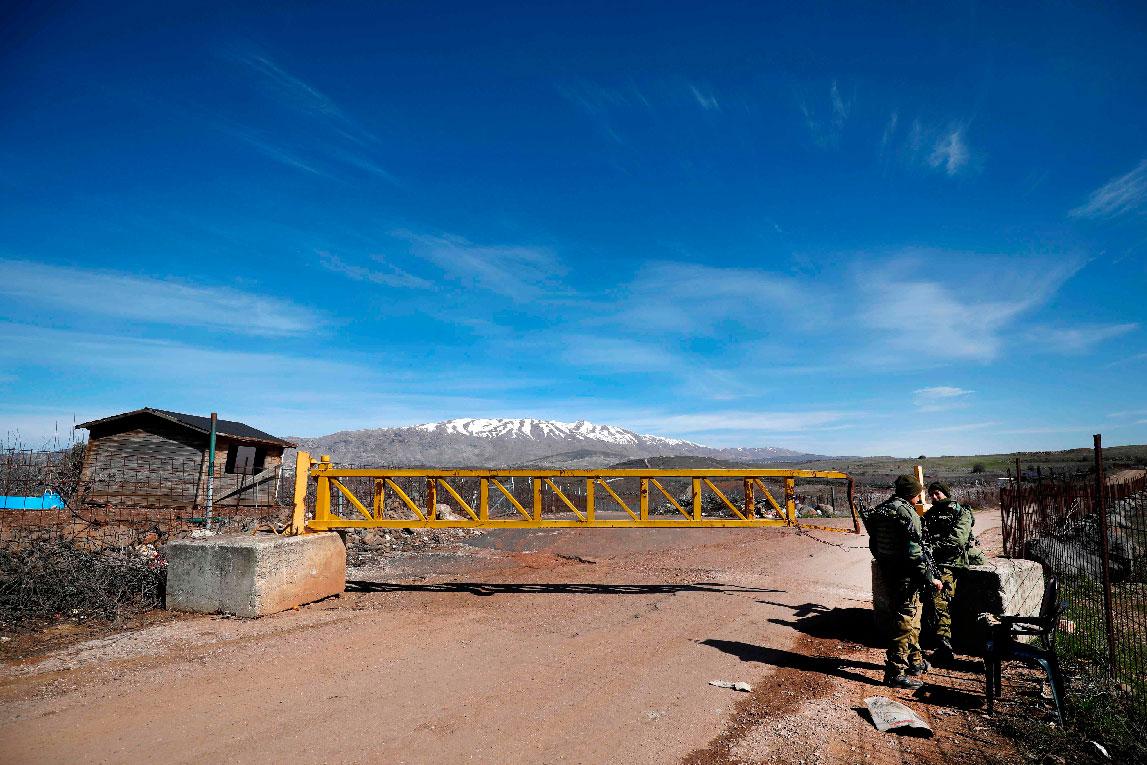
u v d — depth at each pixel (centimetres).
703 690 562
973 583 678
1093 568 981
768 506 2531
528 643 713
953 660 650
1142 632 705
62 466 2102
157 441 2292
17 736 447
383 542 1650
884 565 607
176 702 517
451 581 1148
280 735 455
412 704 520
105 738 447
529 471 1040
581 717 497
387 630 766
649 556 1502
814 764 418
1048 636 545
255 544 835
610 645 707
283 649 675
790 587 1091
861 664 650
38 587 791
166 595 852
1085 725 473
